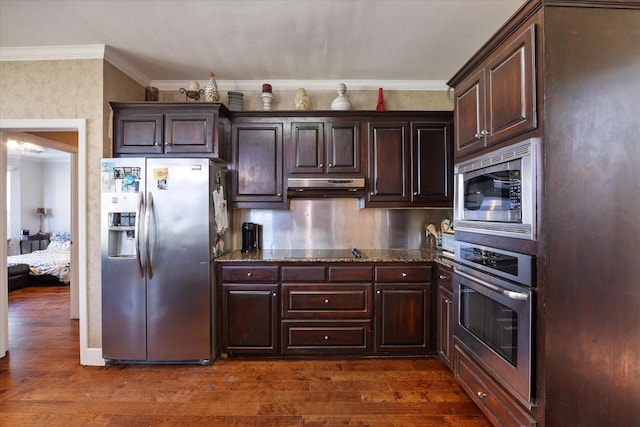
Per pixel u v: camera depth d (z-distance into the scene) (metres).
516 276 1.54
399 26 2.34
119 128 2.73
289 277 2.76
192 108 2.73
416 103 3.35
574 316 1.39
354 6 2.11
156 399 2.18
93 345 2.68
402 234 3.40
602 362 1.40
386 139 3.02
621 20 1.40
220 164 2.99
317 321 2.76
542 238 1.39
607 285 1.40
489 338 1.80
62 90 2.65
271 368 2.61
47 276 5.36
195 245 2.63
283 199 3.03
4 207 2.79
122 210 2.58
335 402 2.15
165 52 2.70
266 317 2.75
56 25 2.30
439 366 2.65
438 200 3.03
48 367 2.61
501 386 1.71
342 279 2.75
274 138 3.02
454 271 2.20
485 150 1.84
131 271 2.61
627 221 1.40
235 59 2.83
